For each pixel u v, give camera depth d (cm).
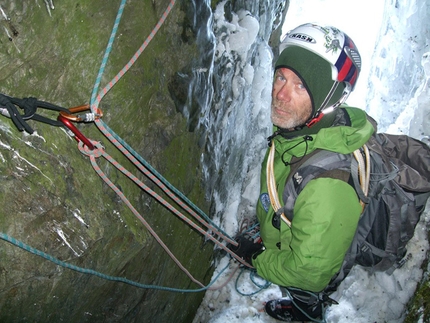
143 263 166
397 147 172
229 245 201
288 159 153
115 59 129
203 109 193
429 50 317
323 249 133
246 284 272
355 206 136
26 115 100
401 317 225
